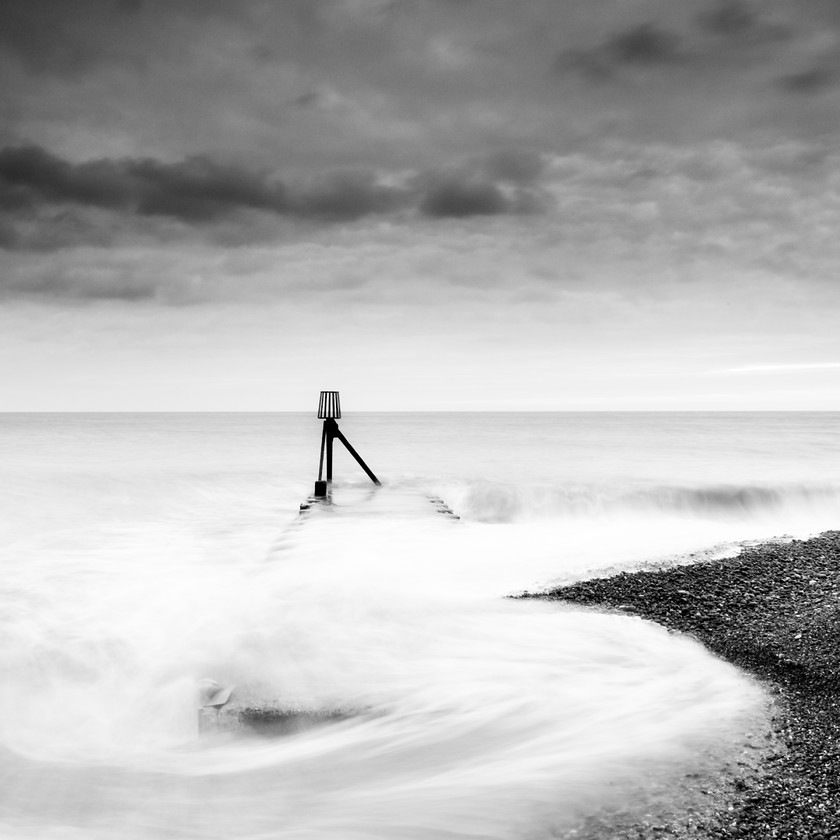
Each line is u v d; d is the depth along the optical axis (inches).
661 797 192.9
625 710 262.4
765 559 517.0
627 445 2351.1
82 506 1005.2
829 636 338.3
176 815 205.6
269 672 304.0
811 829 172.4
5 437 3088.1
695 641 348.5
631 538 698.2
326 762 237.6
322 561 564.1
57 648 356.5
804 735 229.9
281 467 1499.8
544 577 485.7
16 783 229.5
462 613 388.5
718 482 1130.7
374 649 328.5
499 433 3518.7
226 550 671.1
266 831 192.7
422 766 229.8
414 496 968.9
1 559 624.4
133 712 296.8
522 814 190.2
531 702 274.2
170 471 1344.7
